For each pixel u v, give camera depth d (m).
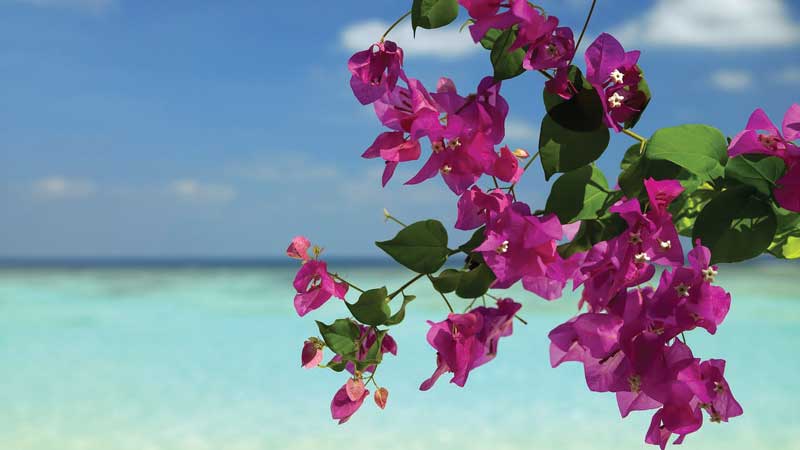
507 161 1.01
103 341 16.75
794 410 8.77
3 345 16.14
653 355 0.98
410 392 10.19
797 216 1.03
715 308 0.98
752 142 0.99
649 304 0.98
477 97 1.01
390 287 32.88
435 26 1.00
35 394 10.48
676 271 0.97
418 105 1.01
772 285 34.94
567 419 8.52
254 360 13.85
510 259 0.99
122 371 12.61
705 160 1.00
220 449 7.41
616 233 1.00
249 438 7.86
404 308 1.03
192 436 7.99
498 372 11.74
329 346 1.05
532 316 19.50
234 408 9.44
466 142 1.01
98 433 8.09
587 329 1.00
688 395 0.98
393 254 1.03
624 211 0.98
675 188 0.98
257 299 29.05
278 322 20.38
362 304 1.03
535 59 0.99
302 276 1.06
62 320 21.23
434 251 1.03
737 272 47.62
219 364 13.38
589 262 0.98
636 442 7.47
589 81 1.00
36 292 34.44
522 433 7.92
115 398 10.16
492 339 1.04
